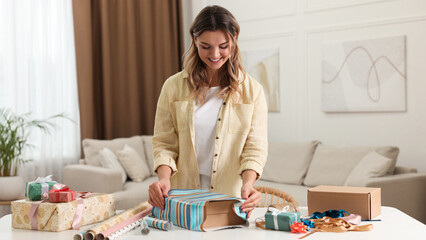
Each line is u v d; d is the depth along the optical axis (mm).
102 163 4652
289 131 5344
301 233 1484
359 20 4820
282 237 1440
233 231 1521
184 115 1876
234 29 1727
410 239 1407
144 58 5992
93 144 4906
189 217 1536
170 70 6078
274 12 5410
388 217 1712
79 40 5402
